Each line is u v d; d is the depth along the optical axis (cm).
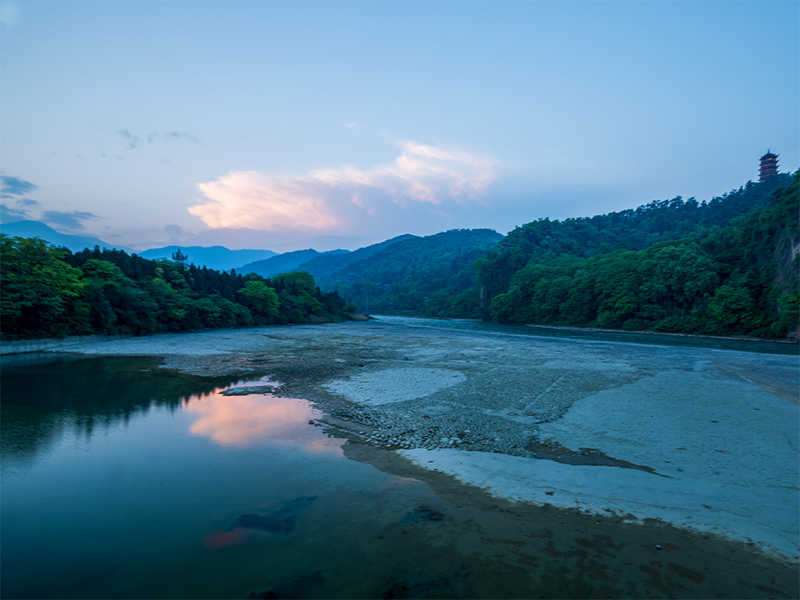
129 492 1034
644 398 1944
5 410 1756
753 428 1510
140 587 692
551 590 681
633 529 866
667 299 7444
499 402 1869
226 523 890
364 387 2181
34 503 980
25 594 673
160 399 1948
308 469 1166
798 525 872
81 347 3872
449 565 748
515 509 946
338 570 733
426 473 1135
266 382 2330
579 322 8988
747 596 671
